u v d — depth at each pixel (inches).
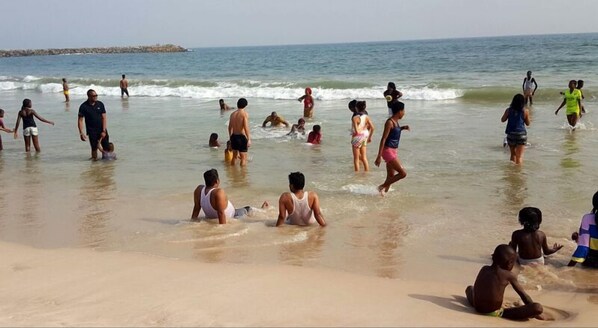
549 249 244.5
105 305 179.0
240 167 464.4
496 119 677.9
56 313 171.6
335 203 344.2
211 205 303.9
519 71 1390.3
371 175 421.4
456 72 1477.6
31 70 2765.7
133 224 305.7
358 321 165.2
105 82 1539.1
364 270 232.1
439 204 338.3
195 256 249.0
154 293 191.2
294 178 295.1
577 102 587.2
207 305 178.1
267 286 200.4
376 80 1312.7
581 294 208.5
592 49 2444.6
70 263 231.9
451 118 702.5
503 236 277.4
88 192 386.3
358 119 430.9
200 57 4256.9
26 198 371.9
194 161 493.0
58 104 1071.6
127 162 494.3
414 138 567.2
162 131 671.1
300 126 613.0
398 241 271.6
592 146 496.1
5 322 163.5
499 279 181.8
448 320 170.1
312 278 212.7
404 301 189.2
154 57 4559.5
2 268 225.6
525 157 464.4
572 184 373.7
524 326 171.8
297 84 1211.9
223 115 808.9
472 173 416.8
